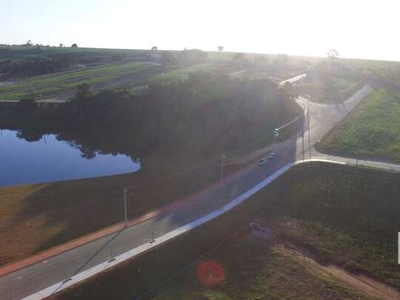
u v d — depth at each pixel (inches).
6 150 3983.8
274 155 2992.1
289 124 3553.2
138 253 1801.2
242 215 2253.9
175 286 1696.6
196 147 3435.0
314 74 5984.3
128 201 2474.2
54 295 1524.4
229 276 1781.5
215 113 3799.2
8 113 5137.8
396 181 2410.2
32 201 2532.0
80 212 2356.1
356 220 2207.2
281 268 1846.7
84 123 4534.9
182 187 2635.3
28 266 1699.1
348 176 2544.3
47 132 4613.7
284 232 2150.6
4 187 2768.2
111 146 3969.0
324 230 2160.4
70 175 3245.6
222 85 4510.3
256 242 2046.0
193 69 6934.1
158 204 2405.3
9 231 2144.4
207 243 1979.6
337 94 4655.5
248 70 6515.8
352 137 3280.0
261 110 3826.3
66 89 6102.4
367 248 2011.6
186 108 3998.5
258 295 1669.5
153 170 3095.5
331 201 2361.0
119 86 5979.3
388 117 3789.4
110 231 2001.7
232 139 3417.8
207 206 2308.1
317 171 2655.0
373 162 2805.1
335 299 1658.5
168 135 3722.9
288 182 2600.9
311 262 1934.1
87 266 1701.5
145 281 1692.9
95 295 1573.6
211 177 2741.1
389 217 2194.9
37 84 6663.4
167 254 1845.5
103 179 2915.8
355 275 1851.6
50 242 2025.1
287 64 7209.6
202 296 1641.2
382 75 5935.0
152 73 7007.9
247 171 2770.7
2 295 1514.5
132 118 4224.9
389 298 1702.8
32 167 3467.0
